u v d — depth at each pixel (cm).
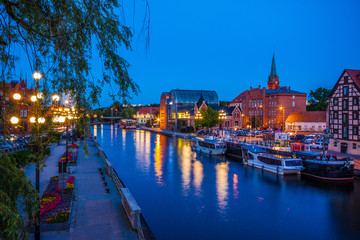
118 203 1969
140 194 2884
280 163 3859
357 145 4622
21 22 664
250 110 11206
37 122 861
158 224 2145
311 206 2575
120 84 691
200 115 9175
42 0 660
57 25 645
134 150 6166
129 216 1631
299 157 4178
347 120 4816
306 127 8788
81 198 2086
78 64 714
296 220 2252
